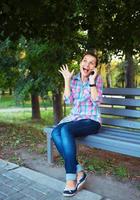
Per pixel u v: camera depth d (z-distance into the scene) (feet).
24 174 12.51
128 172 12.80
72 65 31.89
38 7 19.63
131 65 45.50
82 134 12.16
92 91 12.24
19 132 19.99
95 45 26.40
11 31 21.18
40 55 33.09
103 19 24.91
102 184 11.71
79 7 23.30
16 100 43.93
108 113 14.28
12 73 42.52
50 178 12.12
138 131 13.28
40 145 16.66
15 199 10.45
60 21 22.18
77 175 11.20
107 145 11.67
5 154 15.15
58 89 36.78
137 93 13.55
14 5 18.93
